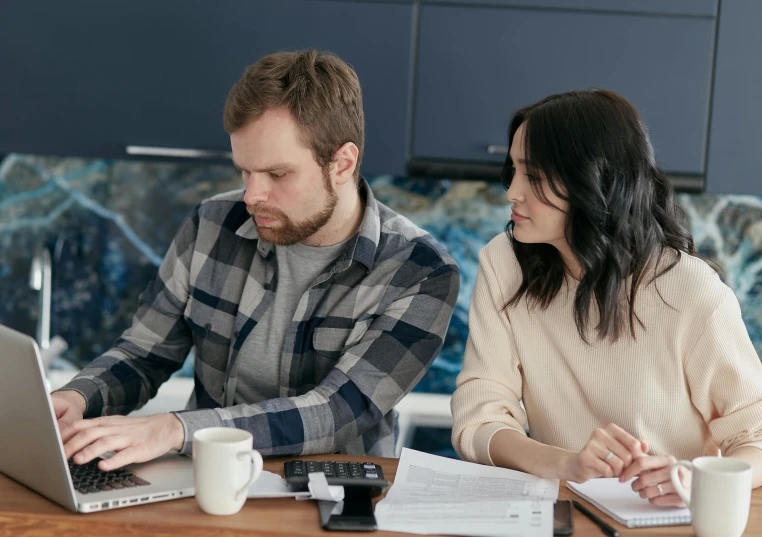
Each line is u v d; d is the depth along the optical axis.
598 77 2.49
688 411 1.45
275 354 1.65
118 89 2.56
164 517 1.13
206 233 1.73
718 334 1.39
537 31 2.48
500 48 2.49
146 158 2.59
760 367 1.40
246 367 1.67
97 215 2.98
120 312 3.01
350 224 1.64
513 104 2.50
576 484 1.30
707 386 1.41
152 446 1.26
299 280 1.66
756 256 2.88
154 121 2.56
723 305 1.40
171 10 2.54
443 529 1.12
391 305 1.60
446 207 2.93
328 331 1.62
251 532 1.09
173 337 1.76
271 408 1.40
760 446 1.33
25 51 2.57
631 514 1.17
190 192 2.97
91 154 2.59
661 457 1.21
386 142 2.53
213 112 2.55
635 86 2.49
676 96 2.48
